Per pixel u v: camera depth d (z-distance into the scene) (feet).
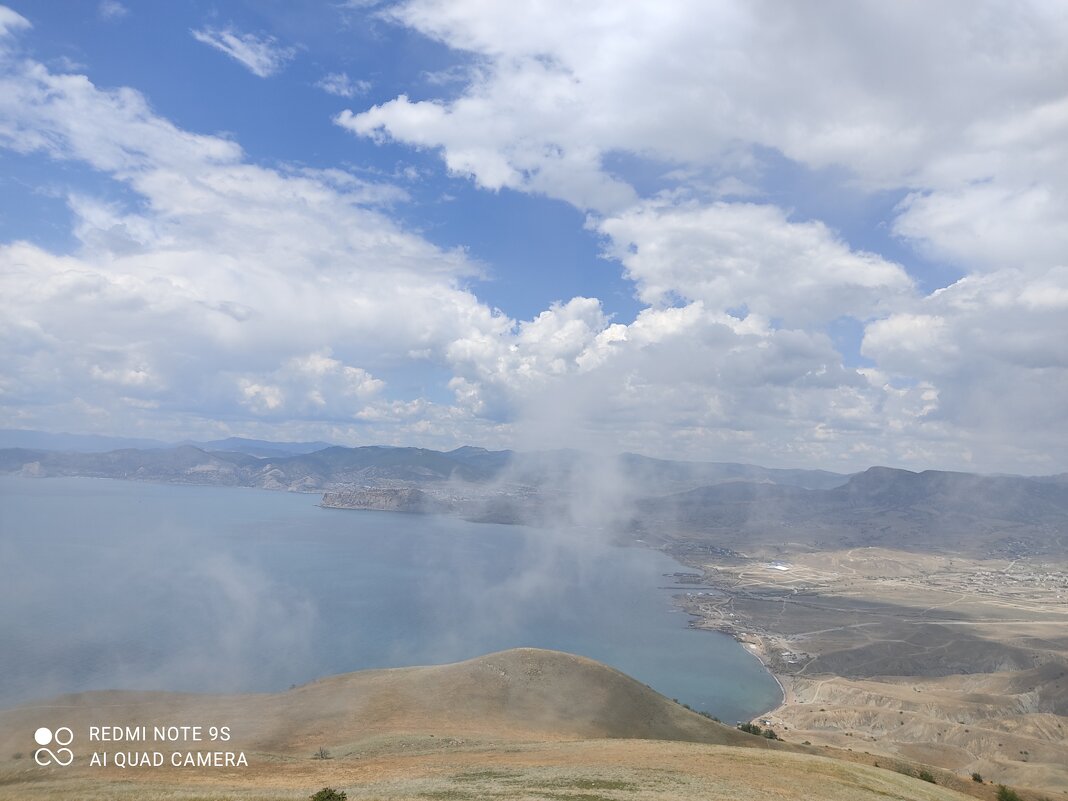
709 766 196.44
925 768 380.58
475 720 364.79
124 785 172.35
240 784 187.93
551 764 206.08
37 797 149.69
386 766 222.07
